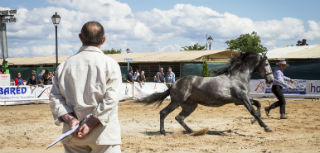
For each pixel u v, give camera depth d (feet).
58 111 9.12
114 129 9.22
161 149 22.02
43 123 35.91
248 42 169.37
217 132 29.25
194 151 21.36
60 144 24.16
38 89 60.95
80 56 9.25
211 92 27.43
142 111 48.34
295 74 86.33
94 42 9.37
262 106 52.95
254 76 88.48
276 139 25.31
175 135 27.63
